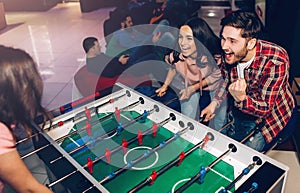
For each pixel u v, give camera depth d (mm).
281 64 2387
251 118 2760
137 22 4488
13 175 1640
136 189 1885
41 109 1704
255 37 2457
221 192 1789
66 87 4738
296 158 3230
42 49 6633
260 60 2467
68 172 1948
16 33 8000
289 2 3506
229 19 2520
